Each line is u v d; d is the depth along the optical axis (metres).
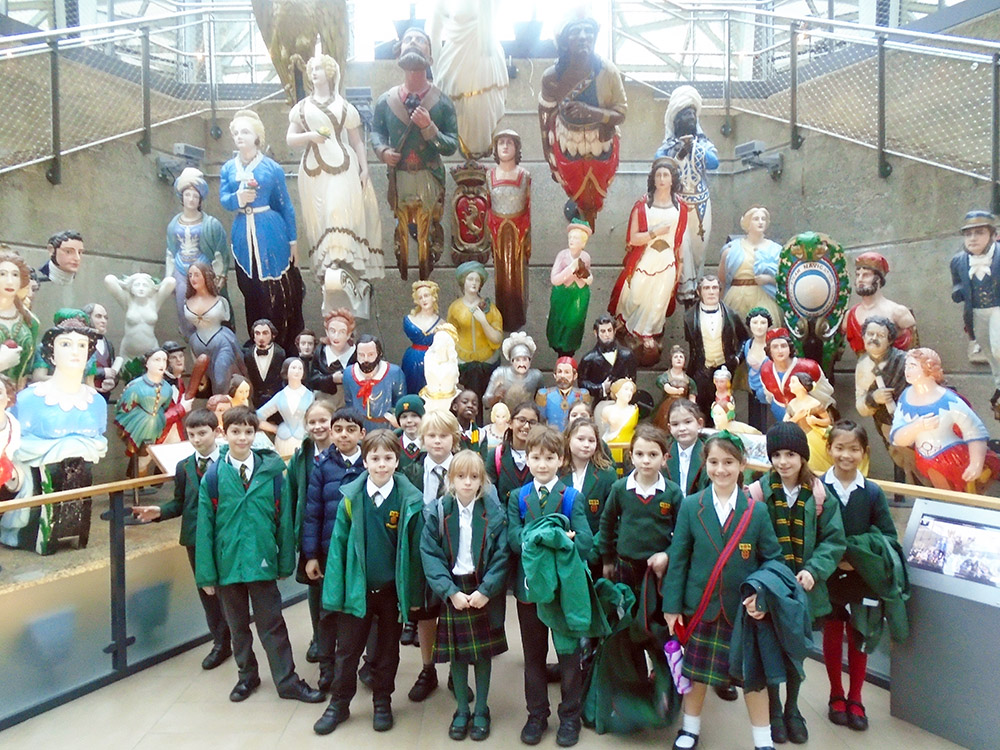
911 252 7.06
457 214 7.27
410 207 6.92
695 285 7.30
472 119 7.08
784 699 3.96
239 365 6.62
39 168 6.96
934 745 3.53
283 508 4.09
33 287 5.75
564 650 3.48
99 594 4.34
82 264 7.36
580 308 6.80
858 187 7.55
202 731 3.69
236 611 4.03
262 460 4.11
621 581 3.81
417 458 4.62
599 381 6.56
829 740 3.58
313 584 4.19
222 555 3.97
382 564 3.73
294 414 6.18
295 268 7.01
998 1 6.75
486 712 3.67
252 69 10.09
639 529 3.74
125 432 6.17
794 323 6.69
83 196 7.39
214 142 8.95
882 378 5.91
